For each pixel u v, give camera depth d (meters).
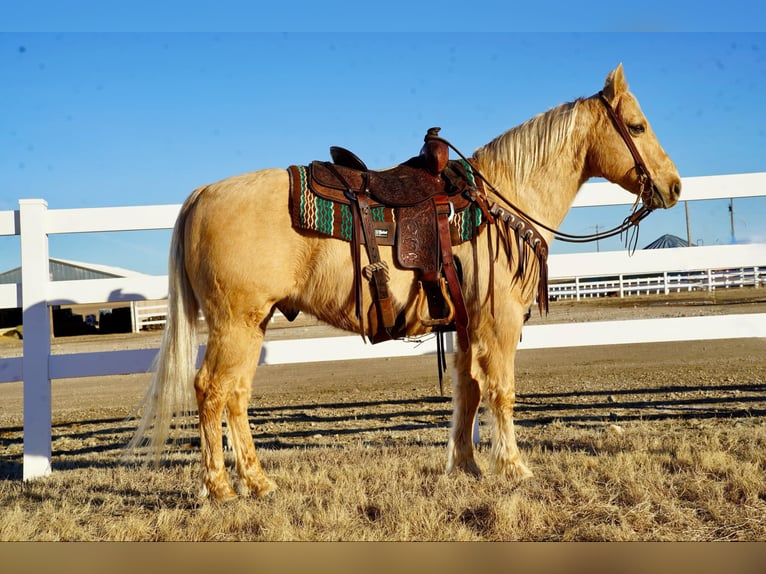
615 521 3.22
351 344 5.50
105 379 12.78
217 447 3.85
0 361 5.15
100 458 5.63
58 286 5.26
